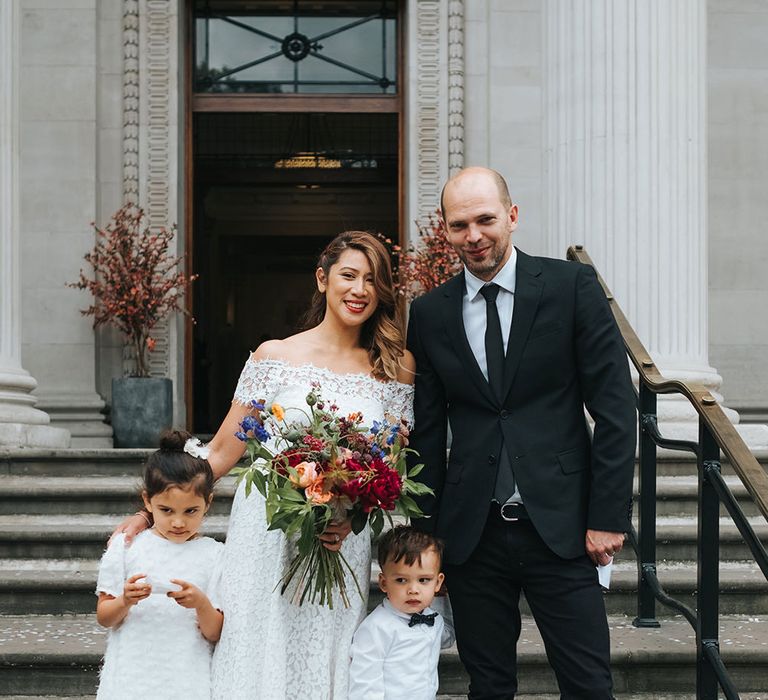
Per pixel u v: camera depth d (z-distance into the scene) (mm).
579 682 3178
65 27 9203
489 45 9430
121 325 8789
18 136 7320
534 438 3240
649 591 4613
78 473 6371
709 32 9586
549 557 3234
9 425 6785
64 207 9102
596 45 6871
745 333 9430
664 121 6824
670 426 6441
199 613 3184
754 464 3357
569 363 3279
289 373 3365
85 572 5207
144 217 9203
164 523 3229
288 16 9844
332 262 3385
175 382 9125
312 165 10344
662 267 6766
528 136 9398
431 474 3410
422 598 3309
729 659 4129
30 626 4617
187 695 3191
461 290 3387
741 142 9531
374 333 3438
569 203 6918
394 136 10234
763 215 9500
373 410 3354
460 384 3320
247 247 15156
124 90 9242
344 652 3293
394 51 9836
